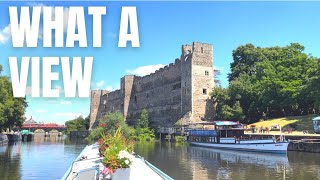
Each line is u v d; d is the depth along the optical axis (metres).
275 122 66.44
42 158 42.41
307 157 40.25
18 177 27.41
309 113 72.94
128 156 11.34
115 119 71.38
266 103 72.00
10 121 75.00
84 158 18.02
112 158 11.28
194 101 84.94
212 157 43.19
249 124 72.88
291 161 37.19
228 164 36.00
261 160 39.19
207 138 61.84
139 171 13.66
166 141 82.19
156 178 12.66
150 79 109.38
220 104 80.88
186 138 75.50
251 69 88.88
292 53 77.88
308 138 46.38
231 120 76.81
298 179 26.38
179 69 92.44
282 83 69.56
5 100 65.75
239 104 76.12
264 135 53.19
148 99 109.44
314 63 71.81
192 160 39.91
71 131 146.12
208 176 28.44
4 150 56.06
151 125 98.44
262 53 89.19
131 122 117.31
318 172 29.19
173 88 94.88
